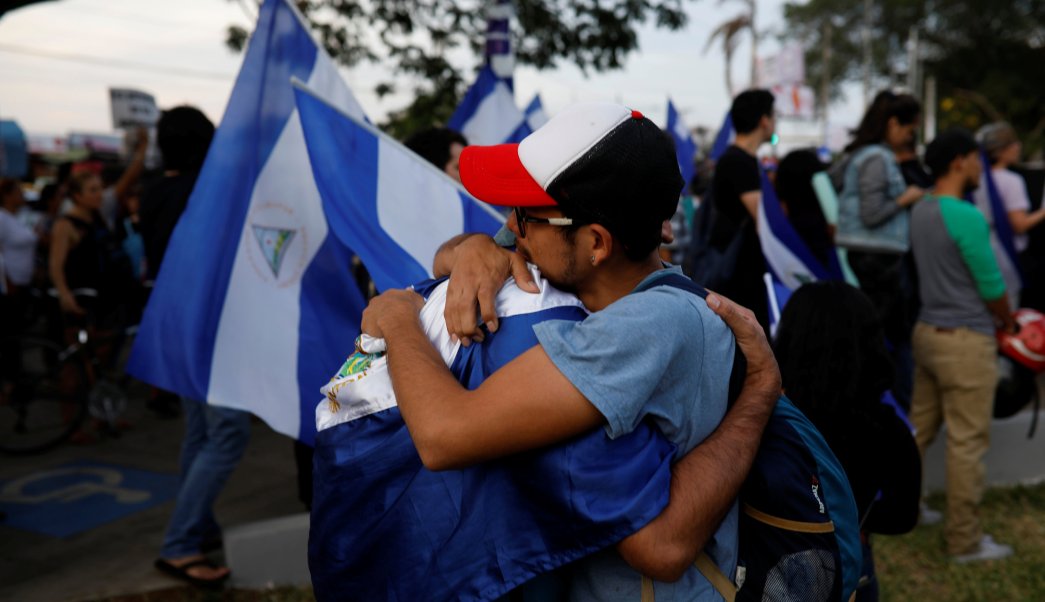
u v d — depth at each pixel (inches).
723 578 46.7
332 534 46.6
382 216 93.4
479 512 43.3
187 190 139.5
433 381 43.4
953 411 143.9
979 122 1520.7
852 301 73.2
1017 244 240.5
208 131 143.9
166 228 139.9
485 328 45.7
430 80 365.7
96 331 223.6
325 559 46.9
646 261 47.9
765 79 641.6
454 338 46.5
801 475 51.4
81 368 214.1
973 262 136.6
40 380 214.4
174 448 211.5
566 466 41.8
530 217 46.1
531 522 42.6
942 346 142.3
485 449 41.4
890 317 160.4
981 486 143.7
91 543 150.9
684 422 44.4
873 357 72.7
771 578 50.8
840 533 53.6
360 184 93.8
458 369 45.7
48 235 301.6
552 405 40.9
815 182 166.7
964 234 136.7
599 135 43.3
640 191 43.8
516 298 45.9
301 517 137.4
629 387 41.2
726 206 156.6
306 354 103.1
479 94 190.5
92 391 216.8
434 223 95.3
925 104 1659.7
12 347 214.8
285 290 103.5
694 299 45.6
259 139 103.7
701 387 44.8
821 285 75.2
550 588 45.9
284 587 132.1
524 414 41.0
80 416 212.4
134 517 163.9
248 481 185.8
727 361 46.1
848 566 54.1
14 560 143.6
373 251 91.3
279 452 207.0
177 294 101.4
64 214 219.3
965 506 143.2
